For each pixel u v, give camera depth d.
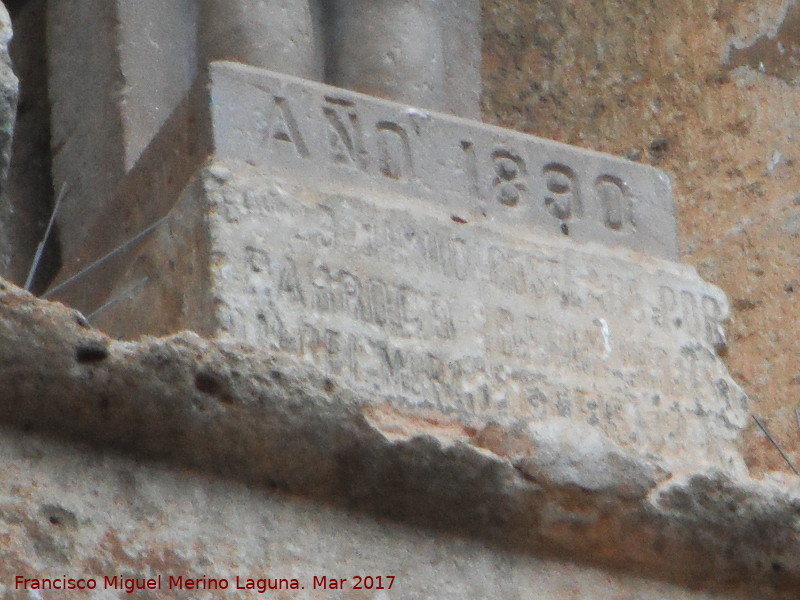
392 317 6.30
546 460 5.68
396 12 7.08
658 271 6.80
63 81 7.30
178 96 7.07
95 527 5.19
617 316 6.66
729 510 5.87
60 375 5.17
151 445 5.30
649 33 8.12
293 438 5.40
